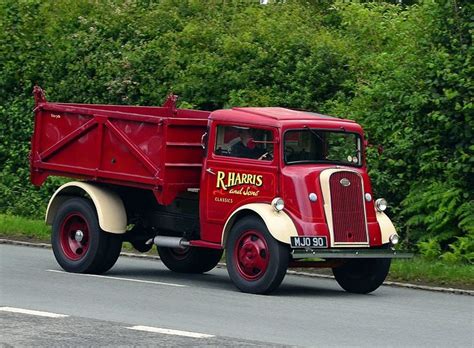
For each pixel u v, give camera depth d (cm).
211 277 2269
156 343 1438
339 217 2020
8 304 1748
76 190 2283
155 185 2144
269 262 1961
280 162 2022
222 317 1686
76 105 2378
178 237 2211
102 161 2244
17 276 2109
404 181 2702
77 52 3366
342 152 2097
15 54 3497
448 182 2608
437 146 2653
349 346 1469
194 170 2167
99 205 2197
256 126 2056
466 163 2575
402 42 2928
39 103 2359
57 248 2244
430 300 1986
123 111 2438
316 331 1581
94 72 3334
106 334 1497
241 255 2006
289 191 2003
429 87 2648
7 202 3309
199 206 2130
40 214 3206
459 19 2691
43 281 2052
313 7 3512
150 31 3334
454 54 2669
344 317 1731
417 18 2823
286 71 3014
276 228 1958
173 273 2314
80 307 1742
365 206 2067
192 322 1627
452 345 1501
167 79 3183
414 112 2673
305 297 1972
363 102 2817
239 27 3225
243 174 2061
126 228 2222
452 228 2566
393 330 1616
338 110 2845
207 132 2120
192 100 3088
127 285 2047
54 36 3469
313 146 2069
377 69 2897
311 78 2953
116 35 3372
